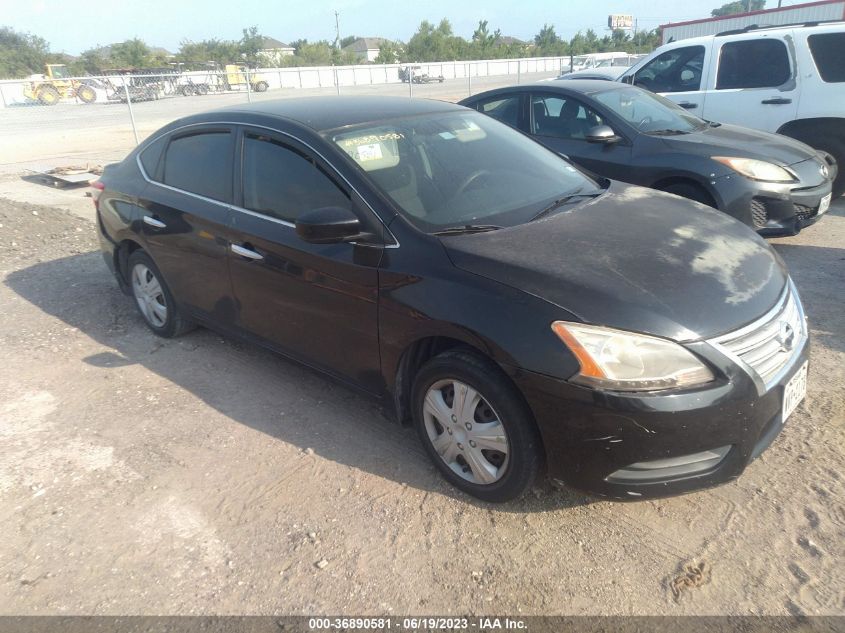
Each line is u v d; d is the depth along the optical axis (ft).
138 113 77.87
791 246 20.24
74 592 8.44
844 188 23.98
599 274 8.76
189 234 13.32
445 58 230.48
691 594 7.98
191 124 14.03
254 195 12.14
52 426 12.26
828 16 60.34
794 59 23.89
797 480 9.75
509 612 7.88
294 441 11.45
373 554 8.84
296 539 9.16
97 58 195.52
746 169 17.87
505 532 9.11
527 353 8.30
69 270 21.04
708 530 8.96
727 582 8.11
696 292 8.58
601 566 8.46
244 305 12.66
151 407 12.78
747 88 25.14
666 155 18.84
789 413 9.03
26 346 15.67
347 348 10.84
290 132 11.68
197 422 12.19
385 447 11.16
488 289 8.82
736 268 9.32
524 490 9.12
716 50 25.98
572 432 8.23
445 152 11.91
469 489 9.70
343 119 11.93
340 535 9.20
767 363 8.55
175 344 15.55
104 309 17.83
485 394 8.91
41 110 79.87
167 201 13.92
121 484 10.50
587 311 8.23
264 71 113.39
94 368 14.49
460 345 9.48
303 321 11.44
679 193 18.88
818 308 15.49
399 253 9.80
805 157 18.84
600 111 20.34
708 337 8.10
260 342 12.85
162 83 86.89
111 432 11.97
